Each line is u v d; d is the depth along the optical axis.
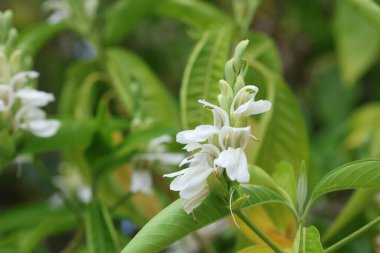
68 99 0.77
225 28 0.60
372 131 0.84
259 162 0.60
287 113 0.60
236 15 0.70
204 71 0.59
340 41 0.82
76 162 0.70
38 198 1.12
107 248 0.57
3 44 0.61
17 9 1.18
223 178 0.45
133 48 1.11
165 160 0.65
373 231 0.65
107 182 0.69
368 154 0.82
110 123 0.66
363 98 1.02
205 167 0.45
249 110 0.45
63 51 1.14
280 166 0.50
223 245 0.77
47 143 0.60
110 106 0.80
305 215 0.47
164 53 1.10
